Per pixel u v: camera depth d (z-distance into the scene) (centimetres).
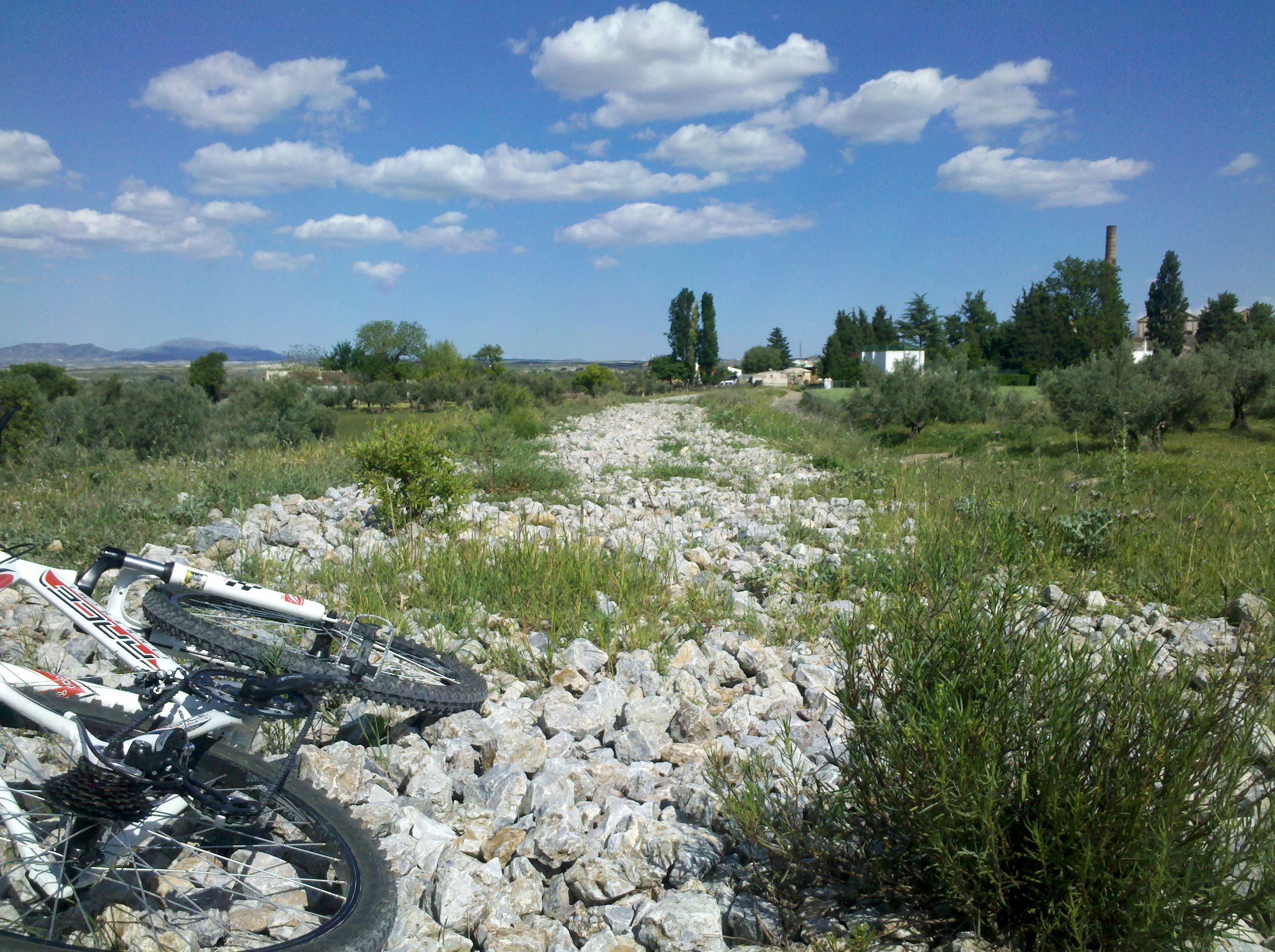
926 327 7856
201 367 5153
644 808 317
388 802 320
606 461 1616
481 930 251
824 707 404
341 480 1144
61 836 240
